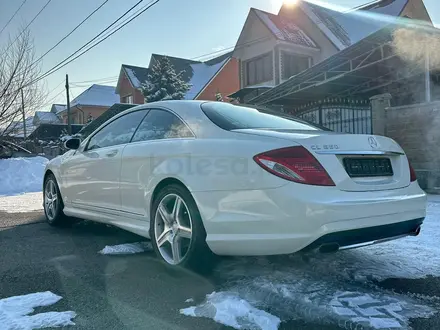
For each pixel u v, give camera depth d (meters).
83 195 4.46
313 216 2.46
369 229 2.63
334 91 13.27
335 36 18.48
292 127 3.44
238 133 2.94
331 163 2.62
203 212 2.88
